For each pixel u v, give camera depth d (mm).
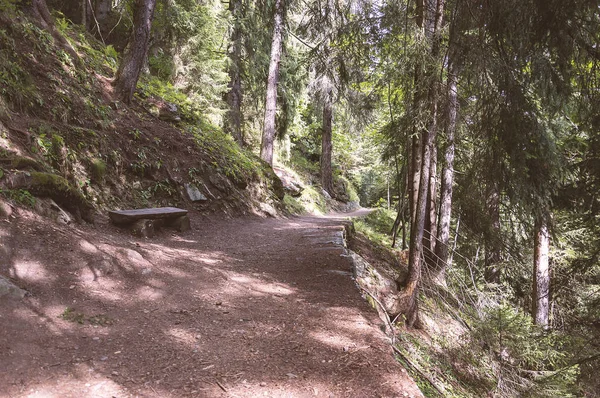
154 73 16781
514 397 5871
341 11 7426
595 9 4863
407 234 17078
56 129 7750
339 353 3871
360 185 39625
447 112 6801
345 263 7242
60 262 4773
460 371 6121
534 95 6320
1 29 8039
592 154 6789
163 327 4113
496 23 5324
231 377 3266
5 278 4012
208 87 16609
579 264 9008
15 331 3424
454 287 7844
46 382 2879
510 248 9773
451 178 10484
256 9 18891
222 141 14422
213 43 16156
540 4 5000
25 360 3094
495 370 6133
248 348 3848
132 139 9977
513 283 12820
